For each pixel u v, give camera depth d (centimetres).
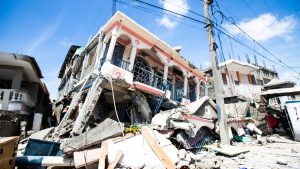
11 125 1271
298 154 746
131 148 571
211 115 1056
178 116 813
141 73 1234
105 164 512
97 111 1059
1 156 407
